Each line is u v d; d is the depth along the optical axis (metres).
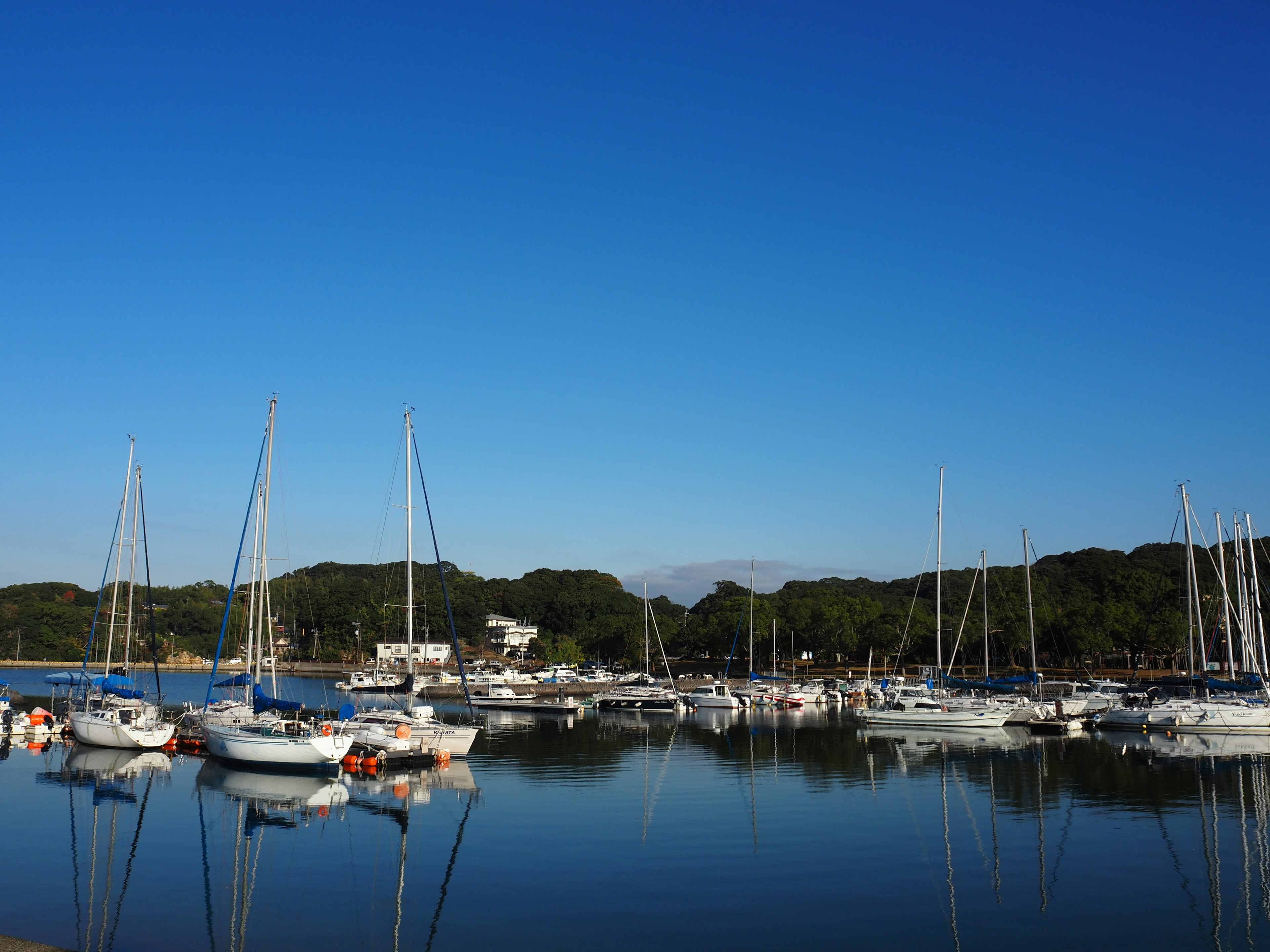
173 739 56.16
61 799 40.31
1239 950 22.92
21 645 165.12
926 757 56.03
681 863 30.14
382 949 22.70
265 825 35.28
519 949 22.75
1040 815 37.81
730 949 22.75
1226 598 82.31
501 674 136.38
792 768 50.97
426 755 50.69
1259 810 39.03
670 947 22.81
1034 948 23.00
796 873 29.09
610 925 24.39
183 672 175.12
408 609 59.50
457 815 37.22
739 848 32.16
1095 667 136.50
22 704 99.19
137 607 104.12
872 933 23.97
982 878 28.69
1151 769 50.66
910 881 28.47
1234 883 28.28
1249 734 68.44
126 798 40.50
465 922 24.56
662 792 42.94
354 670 142.38
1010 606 135.88
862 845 32.72
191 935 23.62
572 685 130.88
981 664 137.50
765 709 101.44
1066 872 29.36
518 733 72.31
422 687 55.91
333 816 36.97
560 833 34.19
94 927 24.19
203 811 37.81
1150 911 25.81
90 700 65.56
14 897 26.59
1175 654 126.69
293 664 152.75
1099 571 168.38
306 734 49.06
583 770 50.00
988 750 59.75
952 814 37.97
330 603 170.38
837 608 157.50
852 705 109.25
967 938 23.62
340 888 27.48
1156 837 34.19
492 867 29.62
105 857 30.70
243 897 26.66
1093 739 65.81
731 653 134.50
